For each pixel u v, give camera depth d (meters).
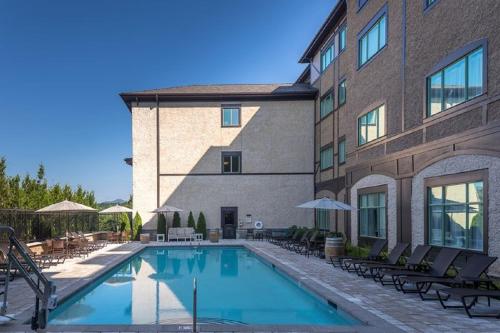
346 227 20.11
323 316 8.91
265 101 28.56
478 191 10.40
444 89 12.11
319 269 13.55
